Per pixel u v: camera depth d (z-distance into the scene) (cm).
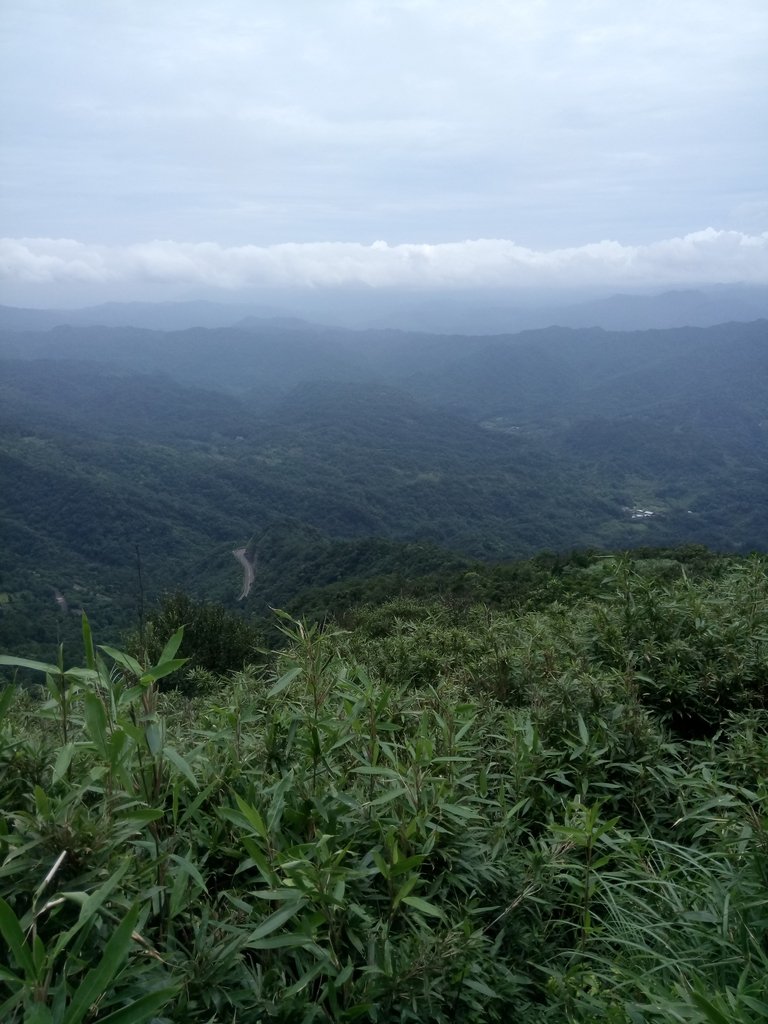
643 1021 170
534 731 286
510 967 209
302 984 159
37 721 245
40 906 150
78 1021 119
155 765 200
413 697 332
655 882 233
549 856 232
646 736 317
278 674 303
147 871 165
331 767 230
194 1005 150
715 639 401
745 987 178
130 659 201
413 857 182
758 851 222
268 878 170
